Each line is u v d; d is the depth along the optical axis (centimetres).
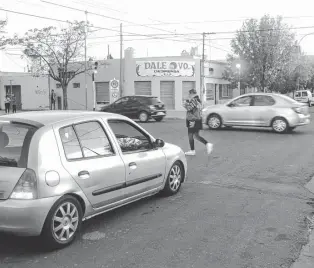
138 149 620
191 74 3694
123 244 484
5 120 492
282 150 1216
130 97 2547
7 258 444
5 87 4356
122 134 596
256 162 1025
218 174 888
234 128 1875
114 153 558
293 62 4094
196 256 450
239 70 3825
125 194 573
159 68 3656
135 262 433
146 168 616
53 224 454
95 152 528
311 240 501
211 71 3959
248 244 485
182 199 684
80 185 488
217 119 1809
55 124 487
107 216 592
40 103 4222
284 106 1666
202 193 725
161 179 666
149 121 2589
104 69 3759
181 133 1739
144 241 493
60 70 3381
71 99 3938
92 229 536
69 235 477
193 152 1138
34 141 457
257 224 557
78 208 489
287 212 613
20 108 4309
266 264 431
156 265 426
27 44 3234
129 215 596
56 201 455
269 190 748
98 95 3822
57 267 421
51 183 451
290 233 524
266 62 3978
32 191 437
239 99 1775
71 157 489
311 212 614
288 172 902
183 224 557
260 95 1733
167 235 514
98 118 555
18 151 455
